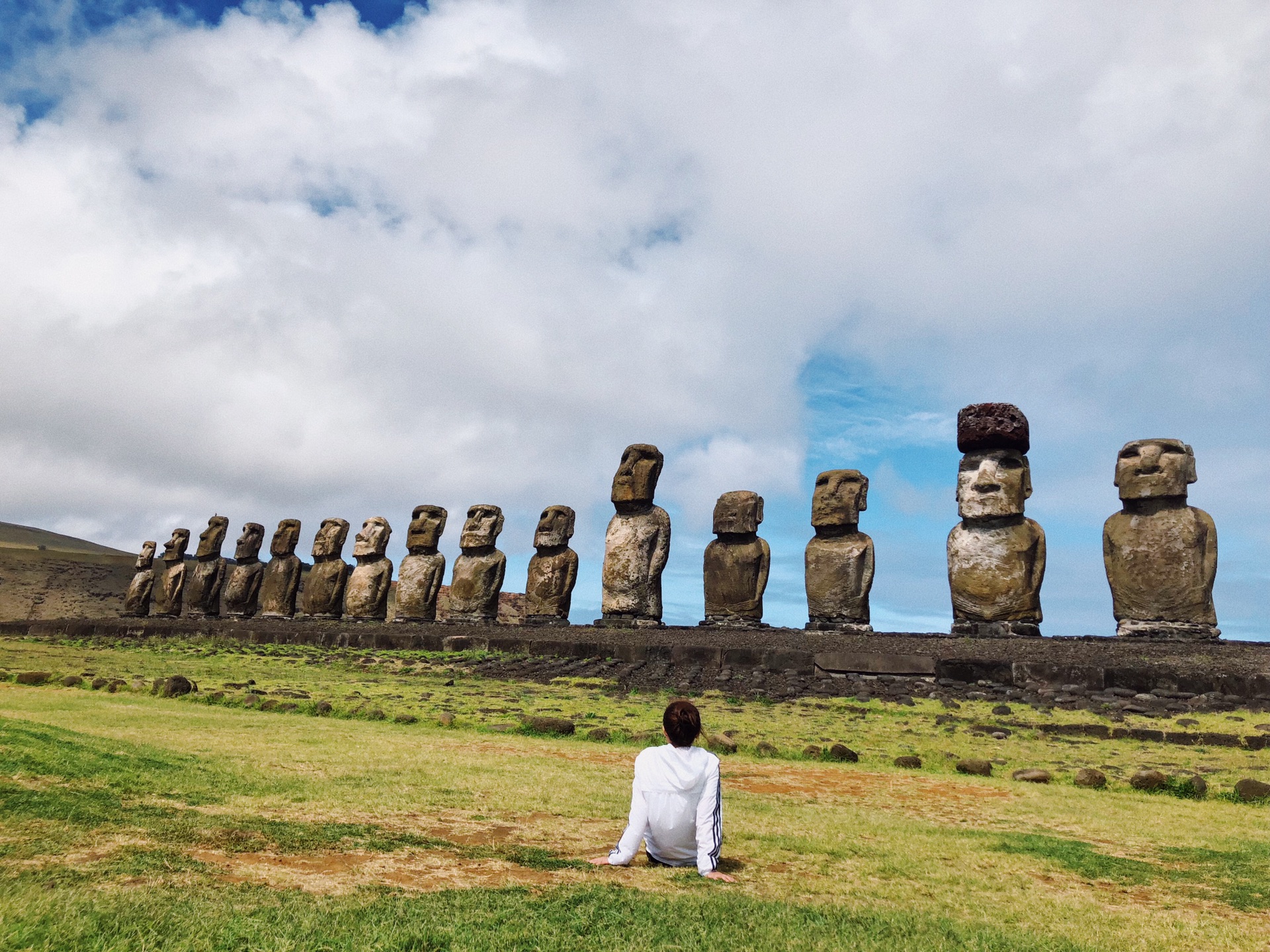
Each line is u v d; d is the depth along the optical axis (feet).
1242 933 16.01
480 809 23.53
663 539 90.84
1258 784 30.96
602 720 46.44
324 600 113.60
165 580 136.77
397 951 12.58
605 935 13.74
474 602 101.45
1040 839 23.27
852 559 77.71
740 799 27.94
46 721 33.42
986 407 72.69
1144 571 65.36
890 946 14.11
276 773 25.98
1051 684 54.54
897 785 32.09
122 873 14.84
